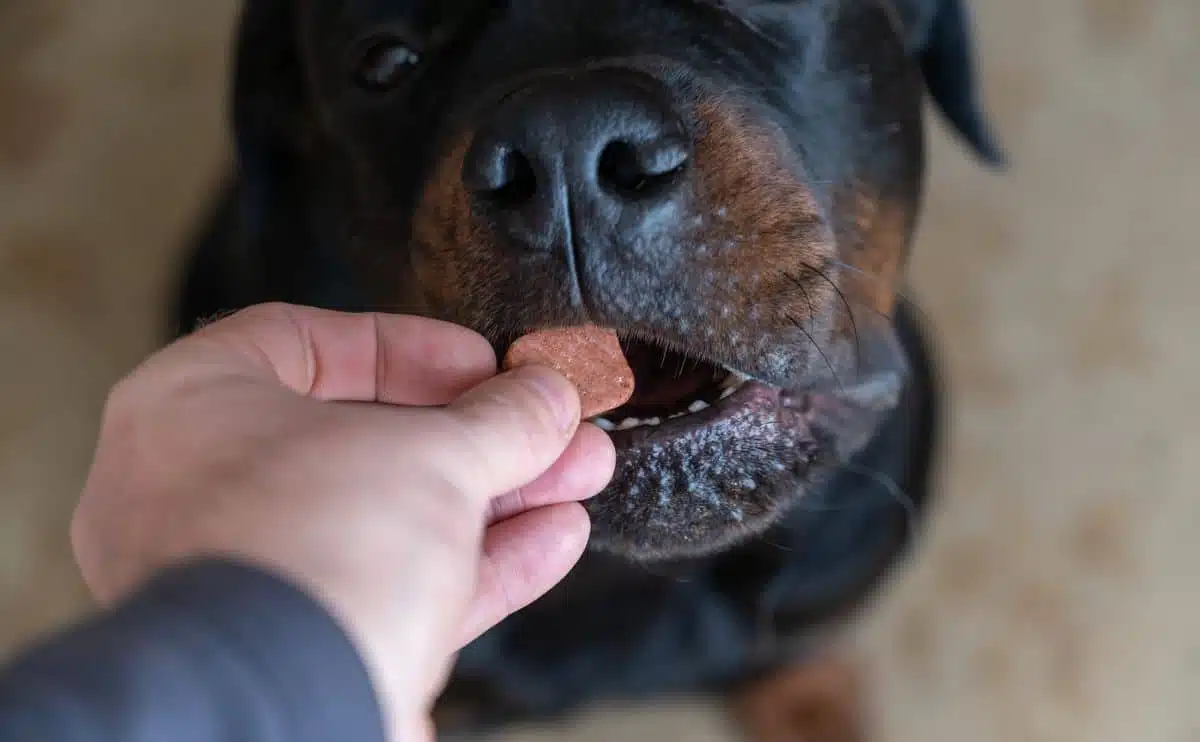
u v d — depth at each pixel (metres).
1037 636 0.67
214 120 0.78
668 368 0.43
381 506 0.32
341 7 0.46
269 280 0.56
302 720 0.28
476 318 0.40
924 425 0.58
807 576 0.55
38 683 0.26
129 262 0.76
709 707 0.68
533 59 0.43
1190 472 0.69
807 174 0.43
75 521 0.35
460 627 0.35
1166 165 0.74
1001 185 0.75
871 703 0.67
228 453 0.33
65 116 0.79
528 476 0.36
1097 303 0.72
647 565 0.51
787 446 0.43
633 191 0.38
